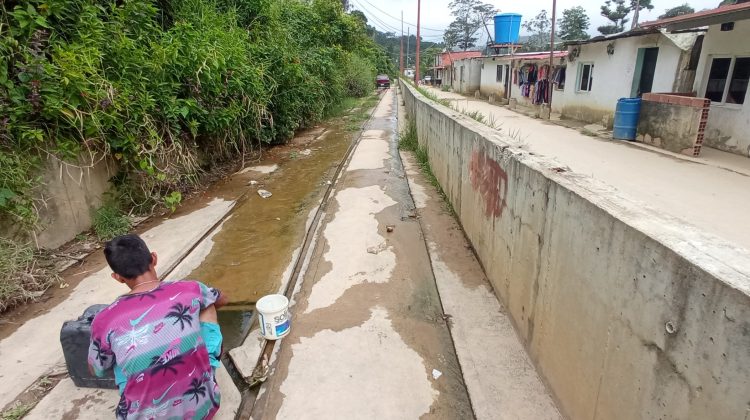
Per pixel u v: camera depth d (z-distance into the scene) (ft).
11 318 11.69
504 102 70.08
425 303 12.30
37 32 14.85
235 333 11.14
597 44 42.22
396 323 11.33
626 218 5.89
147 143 18.37
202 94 22.12
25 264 13.00
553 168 9.13
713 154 27.81
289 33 40.29
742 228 15.38
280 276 13.92
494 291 12.54
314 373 9.56
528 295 9.68
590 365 6.87
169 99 19.58
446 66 130.21
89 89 15.60
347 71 71.10
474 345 10.23
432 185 23.62
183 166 21.49
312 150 33.78
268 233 17.38
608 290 6.23
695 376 4.53
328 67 49.75
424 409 8.59
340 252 15.52
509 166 10.94
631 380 5.71
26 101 13.98
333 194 22.34
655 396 5.22
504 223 11.47
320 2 64.03
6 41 13.52
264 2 33.22
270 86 30.60
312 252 15.66
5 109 13.39
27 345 10.62
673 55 32.53
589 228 6.74
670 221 5.73
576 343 7.34
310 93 40.98
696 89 31.12
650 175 22.75
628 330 5.74
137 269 7.02
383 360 9.95
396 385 9.20
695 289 4.47
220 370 9.68
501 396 8.65
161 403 6.42
